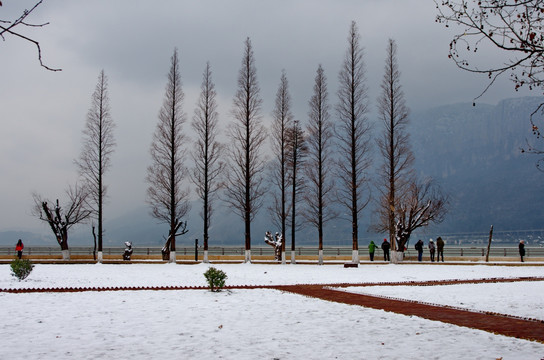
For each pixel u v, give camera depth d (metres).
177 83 41.84
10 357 8.76
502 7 9.86
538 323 12.24
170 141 41.50
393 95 41.28
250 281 24.36
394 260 40.09
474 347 9.52
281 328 11.52
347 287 21.06
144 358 8.73
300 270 32.22
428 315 13.42
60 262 39.34
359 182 40.91
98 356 8.86
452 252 56.94
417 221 46.03
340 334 10.83
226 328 11.51
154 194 42.00
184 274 28.33
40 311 13.80
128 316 13.08
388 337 10.52
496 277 26.98
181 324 11.98
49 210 44.97
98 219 41.16
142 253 55.69
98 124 42.50
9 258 43.66
